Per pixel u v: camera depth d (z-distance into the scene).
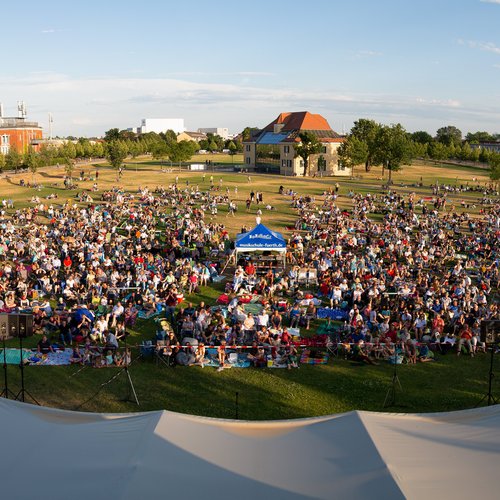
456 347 22.11
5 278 30.19
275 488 7.88
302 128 117.56
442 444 9.32
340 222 50.34
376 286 28.39
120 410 16.73
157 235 46.78
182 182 94.44
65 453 8.88
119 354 20.73
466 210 66.06
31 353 21.03
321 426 10.31
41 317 23.64
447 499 7.50
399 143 102.88
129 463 8.34
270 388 18.56
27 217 54.34
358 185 92.50
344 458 8.77
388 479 7.88
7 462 8.61
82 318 22.64
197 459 8.71
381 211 62.22
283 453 9.09
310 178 104.56
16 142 154.75
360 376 19.73
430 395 18.16
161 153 142.50
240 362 20.59
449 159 161.12
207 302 28.94
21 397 17.42
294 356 20.59
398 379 19.41
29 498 7.54
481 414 10.91
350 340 21.69
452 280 31.72
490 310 24.44
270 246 34.50
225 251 40.12
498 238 44.84
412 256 37.97
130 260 34.56
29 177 102.25
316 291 30.78
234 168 127.50
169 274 30.58
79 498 7.50
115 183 92.69
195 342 20.89
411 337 22.81
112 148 111.44
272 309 26.84
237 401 16.75
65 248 36.28
